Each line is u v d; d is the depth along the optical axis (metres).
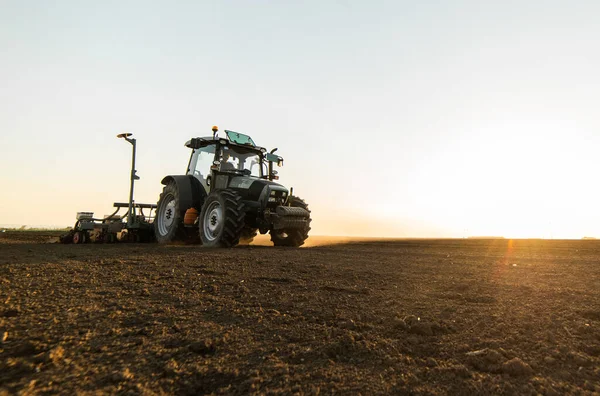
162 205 9.09
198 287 2.79
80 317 1.90
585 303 2.28
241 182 7.75
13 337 1.56
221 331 1.71
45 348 1.44
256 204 7.43
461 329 1.75
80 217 10.02
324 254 5.92
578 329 1.69
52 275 3.17
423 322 1.75
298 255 5.58
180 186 8.34
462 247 9.10
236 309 2.14
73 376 1.20
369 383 1.18
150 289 2.67
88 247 7.03
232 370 1.28
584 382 1.16
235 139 8.38
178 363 1.33
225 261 4.49
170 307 2.16
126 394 1.09
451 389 1.13
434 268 4.20
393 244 10.30
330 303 2.32
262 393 1.11
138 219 9.81
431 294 2.62
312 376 1.23
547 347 1.46
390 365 1.32
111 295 2.45
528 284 3.06
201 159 8.59
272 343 1.56
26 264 3.86
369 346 1.51
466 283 3.09
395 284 3.04
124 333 1.66
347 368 1.30
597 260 5.47
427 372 1.26
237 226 6.93
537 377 1.20
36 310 2.01
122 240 9.78
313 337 1.64
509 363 1.28
